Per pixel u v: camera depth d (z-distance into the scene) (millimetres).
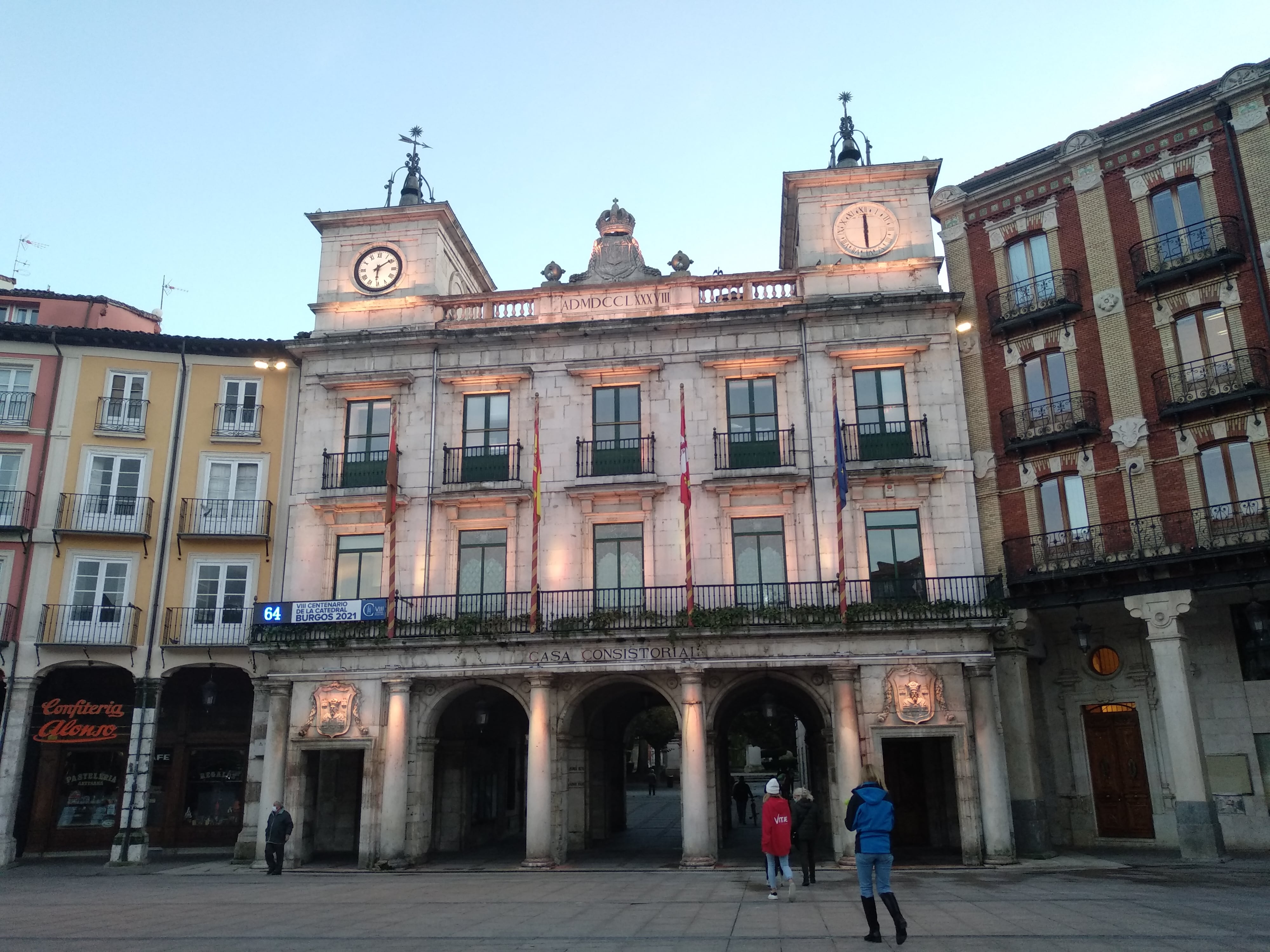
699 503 26141
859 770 23047
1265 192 23141
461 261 32344
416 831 24703
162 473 28766
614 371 27297
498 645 24797
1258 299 22922
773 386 27078
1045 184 26703
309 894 18688
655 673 24609
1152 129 24969
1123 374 24516
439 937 12469
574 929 13125
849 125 31031
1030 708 24453
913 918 13719
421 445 27484
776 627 23734
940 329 26719
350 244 29688
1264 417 22375
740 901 16328
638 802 47906
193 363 29625
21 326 28688
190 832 29125
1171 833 23953
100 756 29469
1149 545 23234
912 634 23750
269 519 28344
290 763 25188
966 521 25375
